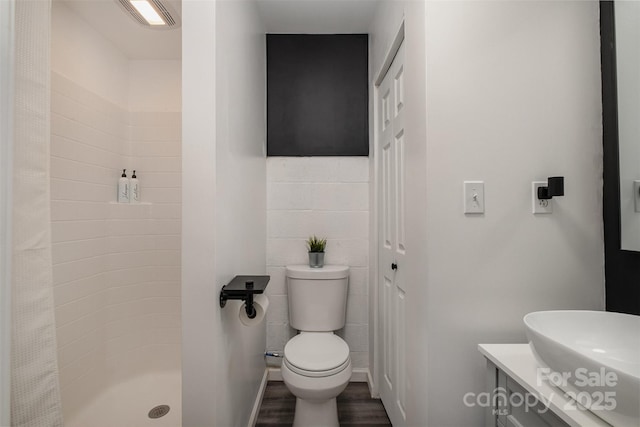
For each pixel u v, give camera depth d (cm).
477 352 100
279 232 209
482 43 100
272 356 203
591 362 55
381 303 180
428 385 99
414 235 112
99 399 174
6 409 60
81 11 159
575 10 102
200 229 100
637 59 93
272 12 190
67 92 156
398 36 134
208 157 100
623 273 96
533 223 101
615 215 98
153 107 208
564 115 101
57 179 150
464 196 100
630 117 95
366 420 164
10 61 62
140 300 201
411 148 115
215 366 100
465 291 100
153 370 201
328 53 213
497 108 100
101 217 179
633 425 50
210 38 100
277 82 212
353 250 209
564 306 100
